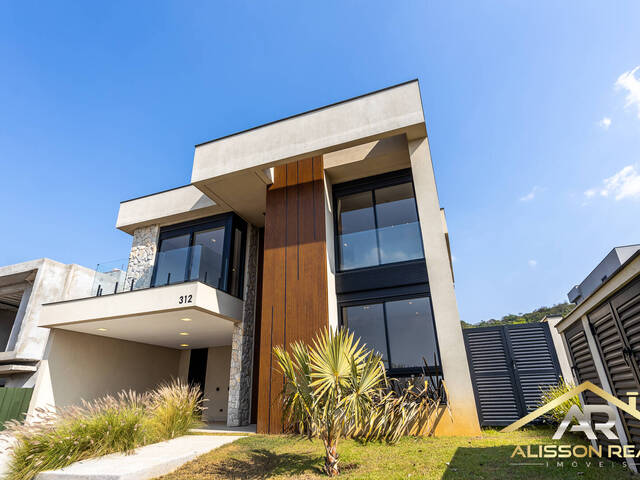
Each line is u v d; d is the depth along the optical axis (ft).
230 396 26.32
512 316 124.88
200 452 15.88
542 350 21.02
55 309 28.45
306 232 24.13
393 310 22.02
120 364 34.09
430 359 20.07
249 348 28.68
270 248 24.64
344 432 13.03
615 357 10.51
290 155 23.70
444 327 19.86
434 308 20.48
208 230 31.71
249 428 24.25
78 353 30.86
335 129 23.21
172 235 32.91
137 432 16.20
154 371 37.37
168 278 28.30
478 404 21.01
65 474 12.54
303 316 22.06
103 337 33.12
